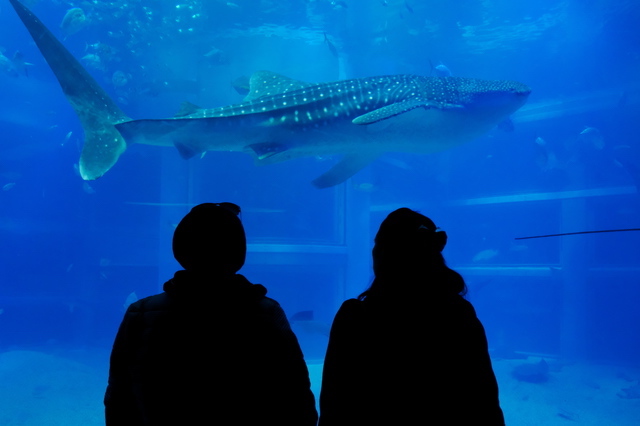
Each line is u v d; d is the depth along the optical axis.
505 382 14.66
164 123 6.32
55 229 29.00
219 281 1.96
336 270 16.23
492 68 23.91
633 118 21.36
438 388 1.81
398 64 21.23
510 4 17.52
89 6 17.47
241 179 17.36
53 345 22.27
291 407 1.94
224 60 15.82
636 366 17.41
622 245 21.94
